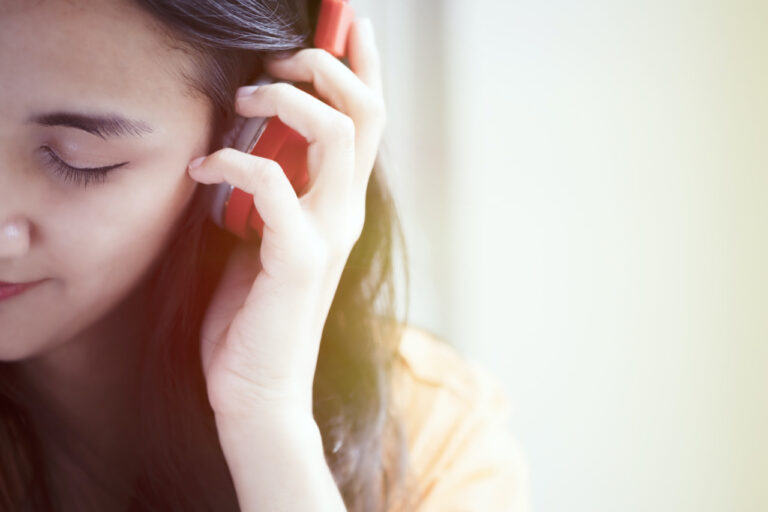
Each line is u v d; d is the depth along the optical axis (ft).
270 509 1.99
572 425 4.55
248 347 1.99
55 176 1.59
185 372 2.26
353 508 2.55
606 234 4.31
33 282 1.72
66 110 1.49
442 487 2.78
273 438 2.00
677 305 4.31
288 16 1.97
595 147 4.21
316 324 2.08
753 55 3.90
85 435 2.46
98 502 2.46
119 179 1.66
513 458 3.03
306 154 2.02
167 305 2.15
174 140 1.70
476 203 4.33
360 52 2.22
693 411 4.39
